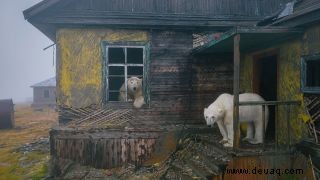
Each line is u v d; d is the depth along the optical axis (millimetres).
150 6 9547
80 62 9141
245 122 7621
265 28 6418
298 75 6871
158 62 9547
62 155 8789
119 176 8594
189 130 9344
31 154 12906
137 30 9422
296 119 6926
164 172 8133
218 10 10047
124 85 9578
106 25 9188
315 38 6305
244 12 10289
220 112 7176
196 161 7613
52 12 8898
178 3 9766
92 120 9141
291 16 6711
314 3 6730
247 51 9289
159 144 9195
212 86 9852
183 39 9703
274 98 9297
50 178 8602
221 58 9898
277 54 7688
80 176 8555
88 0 9148
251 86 9062
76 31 9117
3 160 12234
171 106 9602
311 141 6367
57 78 9094
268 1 10516
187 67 9711
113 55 10750
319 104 6246
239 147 6867
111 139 8992
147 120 9453
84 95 9164
